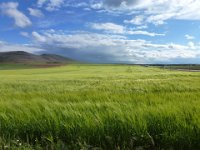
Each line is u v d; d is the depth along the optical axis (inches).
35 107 235.9
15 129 194.7
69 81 1146.7
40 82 1092.5
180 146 167.2
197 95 331.6
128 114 193.0
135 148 169.3
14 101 303.9
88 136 178.2
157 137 174.1
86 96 343.0
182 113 192.7
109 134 178.9
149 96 314.0
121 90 565.3
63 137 184.9
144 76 1572.3
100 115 196.2
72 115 200.1
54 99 329.4
